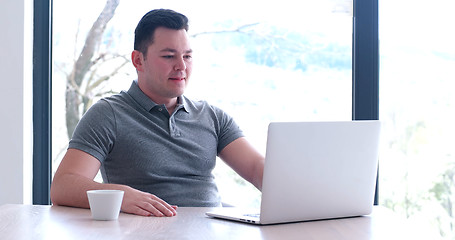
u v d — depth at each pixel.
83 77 2.85
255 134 2.83
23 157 2.71
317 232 1.32
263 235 1.26
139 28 2.12
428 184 2.81
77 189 1.68
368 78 2.75
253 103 2.84
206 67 2.83
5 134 2.70
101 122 1.98
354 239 1.24
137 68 2.15
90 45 2.85
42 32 2.79
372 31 2.73
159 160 2.04
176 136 2.08
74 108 2.85
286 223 1.43
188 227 1.34
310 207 1.44
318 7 2.81
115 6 2.84
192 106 2.21
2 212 1.55
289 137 1.37
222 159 2.26
